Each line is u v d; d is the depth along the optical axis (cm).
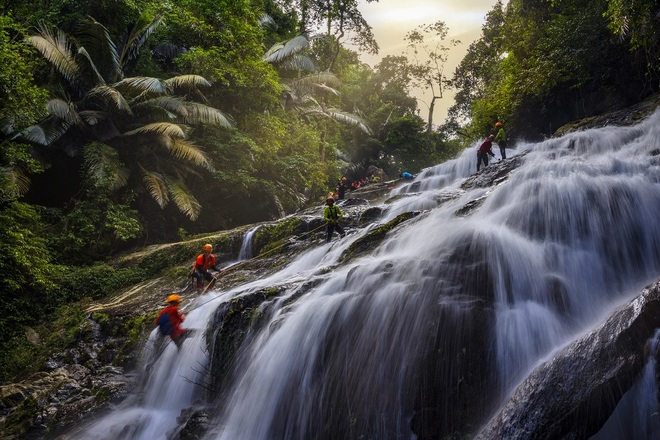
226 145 2233
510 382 600
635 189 873
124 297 1433
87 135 1942
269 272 1269
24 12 1980
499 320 652
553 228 862
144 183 1989
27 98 1430
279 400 696
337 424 642
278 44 2806
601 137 1520
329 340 704
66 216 1783
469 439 562
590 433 458
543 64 2183
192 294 1293
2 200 1478
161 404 896
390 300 700
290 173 2517
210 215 2244
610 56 1972
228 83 2314
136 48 2108
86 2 2053
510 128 2523
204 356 870
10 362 1216
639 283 758
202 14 2486
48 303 1473
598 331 503
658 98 1734
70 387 999
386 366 647
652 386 457
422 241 866
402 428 602
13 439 864
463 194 1418
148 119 2047
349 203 1978
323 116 3356
